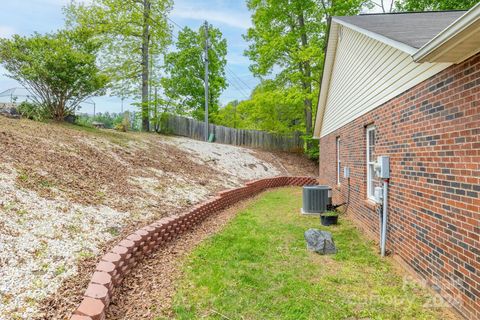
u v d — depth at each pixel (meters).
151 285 3.47
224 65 24.78
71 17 15.12
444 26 4.19
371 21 5.85
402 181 4.11
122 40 15.52
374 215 5.30
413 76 3.77
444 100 3.07
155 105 16.28
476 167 2.59
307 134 18.08
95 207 4.85
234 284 3.55
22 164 5.04
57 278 2.91
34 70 8.29
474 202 2.62
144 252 4.21
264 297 3.24
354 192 6.79
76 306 2.56
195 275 3.79
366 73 5.82
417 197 3.66
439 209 3.18
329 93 10.20
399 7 16.27
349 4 14.76
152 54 17.67
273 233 5.87
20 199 4.05
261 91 21.11
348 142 7.38
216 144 16.44
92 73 9.54
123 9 15.11
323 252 4.62
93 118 19.38
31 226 3.61
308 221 6.96
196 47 22.78
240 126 27.25
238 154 15.63
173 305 3.04
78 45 10.00
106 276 2.95
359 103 6.31
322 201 7.85
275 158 17.73
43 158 5.67
